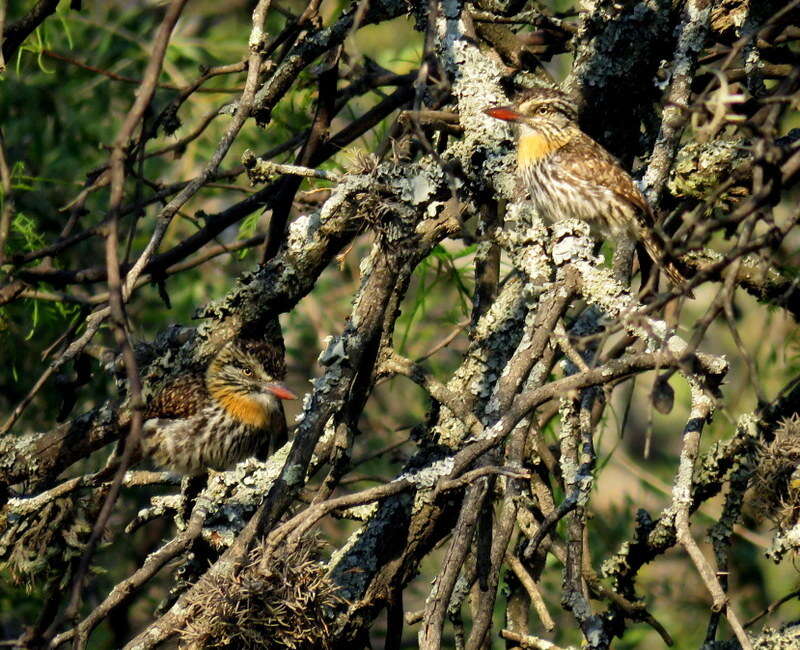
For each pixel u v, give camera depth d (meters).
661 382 6.99
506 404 8.22
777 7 11.13
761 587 16.08
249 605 7.93
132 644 8.30
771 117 6.85
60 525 10.69
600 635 8.55
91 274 11.36
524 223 9.40
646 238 11.05
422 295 13.09
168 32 7.80
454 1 10.85
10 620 15.44
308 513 7.94
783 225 6.84
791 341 13.70
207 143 15.95
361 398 9.37
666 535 10.29
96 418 10.85
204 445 12.52
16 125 15.65
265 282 10.58
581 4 11.33
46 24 14.94
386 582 9.70
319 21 11.41
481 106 10.39
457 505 9.90
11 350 13.94
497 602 14.99
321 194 12.26
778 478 9.22
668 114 10.23
